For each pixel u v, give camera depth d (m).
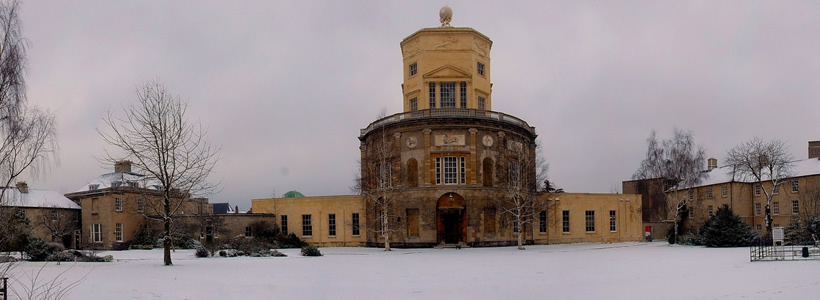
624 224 70.31
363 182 63.00
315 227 66.00
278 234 64.88
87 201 70.56
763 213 83.25
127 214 67.88
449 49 62.69
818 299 18.75
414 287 24.03
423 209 56.41
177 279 25.84
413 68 64.31
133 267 32.00
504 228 58.53
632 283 24.19
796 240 57.81
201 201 69.06
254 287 23.78
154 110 43.25
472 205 56.31
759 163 66.38
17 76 24.81
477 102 62.97
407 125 57.88
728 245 53.34
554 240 64.81
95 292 20.91
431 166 56.75
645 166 79.88
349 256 45.25
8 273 24.55
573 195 67.25
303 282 25.81
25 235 37.81
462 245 56.12
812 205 72.38
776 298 19.06
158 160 35.19
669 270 29.50
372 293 22.30
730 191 85.19
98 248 68.00
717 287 22.00
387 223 55.00
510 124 59.84
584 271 29.95
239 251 47.06
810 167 79.25
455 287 23.91
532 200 60.53
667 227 78.12
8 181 24.08
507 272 30.03
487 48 65.31
